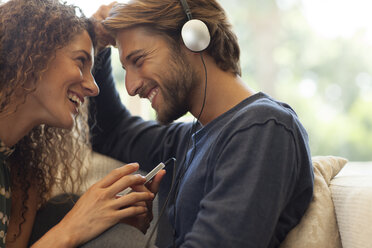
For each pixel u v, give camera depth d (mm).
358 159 6059
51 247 903
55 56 1026
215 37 1100
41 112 1057
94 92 1111
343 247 946
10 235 1152
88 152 1416
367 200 916
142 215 1052
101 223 938
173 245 1045
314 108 6473
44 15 1042
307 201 972
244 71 6543
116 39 1139
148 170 1359
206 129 1066
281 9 6531
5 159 1107
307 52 6578
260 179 847
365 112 6211
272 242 930
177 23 1090
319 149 6242
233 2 6457
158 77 1088
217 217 837
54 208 1227
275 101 1045
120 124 1461
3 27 1018
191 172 1023
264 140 878
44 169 1253
